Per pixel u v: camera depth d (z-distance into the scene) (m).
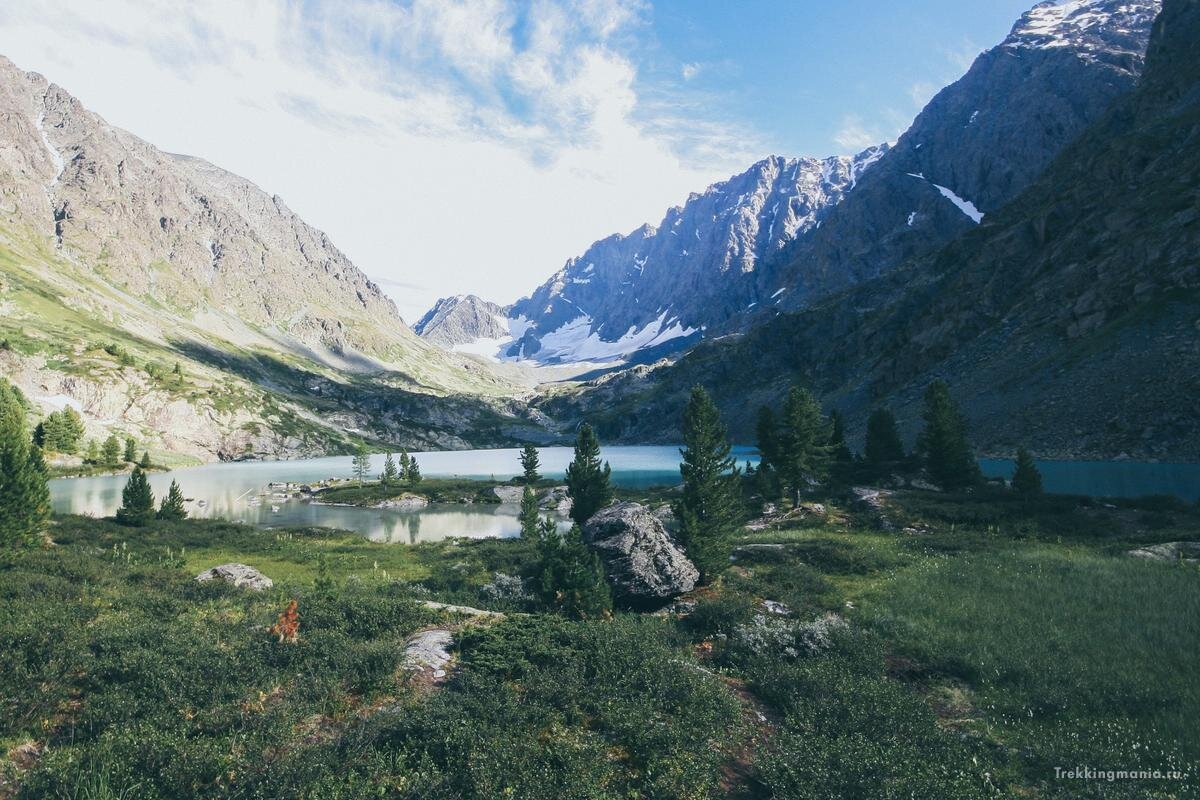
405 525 75.12
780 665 18.64
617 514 29.11
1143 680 16.86
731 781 12.62
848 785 11.36
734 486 31.44
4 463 34.91
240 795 10.09
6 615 17.16
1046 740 14.34
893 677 18.84
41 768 10.41
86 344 198.62
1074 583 27.05
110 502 84.88
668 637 21.53
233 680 14.66
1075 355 113.25
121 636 16.12
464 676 15.24
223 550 48.28
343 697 14.23
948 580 29.23
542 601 24.28
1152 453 83.75
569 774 11.25
